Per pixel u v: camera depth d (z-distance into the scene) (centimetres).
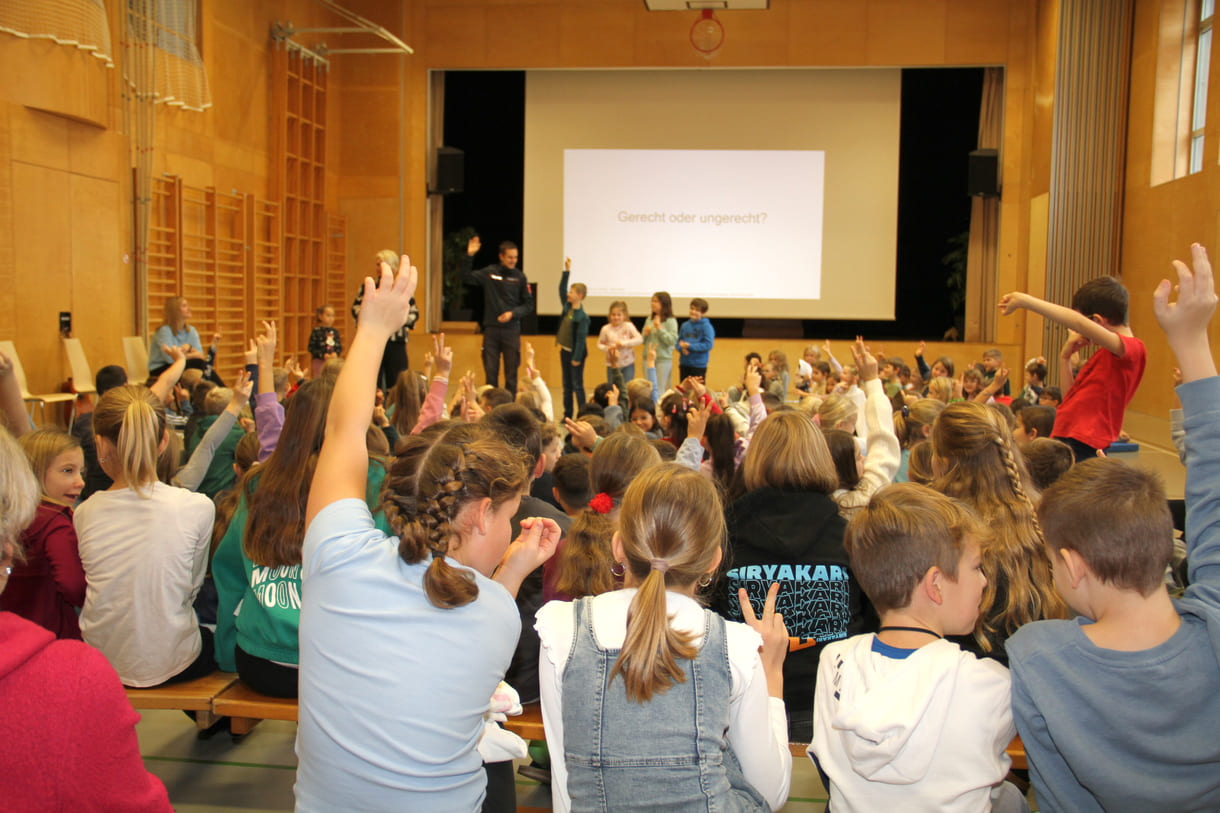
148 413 230
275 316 1130
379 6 1292
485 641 134
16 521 102
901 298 1516
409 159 1317
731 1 1009
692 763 130
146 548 228
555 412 1071
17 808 92
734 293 1296
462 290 1398
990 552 192
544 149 1312
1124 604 133
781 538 212
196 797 242
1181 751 126
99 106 774
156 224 892
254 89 1081
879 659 145
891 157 1269
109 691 97
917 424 409
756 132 1284
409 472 153
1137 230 1084
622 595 144
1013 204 1258
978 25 1234
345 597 130
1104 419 336
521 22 1291
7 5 687
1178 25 1024
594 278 1312
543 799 251
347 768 129
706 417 348
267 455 318
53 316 744
